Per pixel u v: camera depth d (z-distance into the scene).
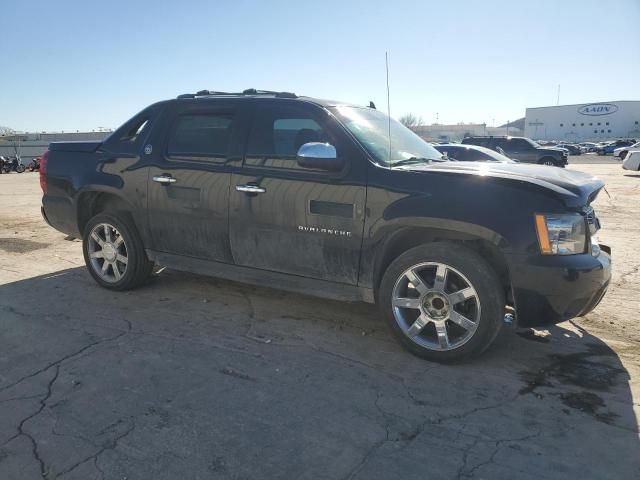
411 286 3.78
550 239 3.32
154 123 4.96
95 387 3.33
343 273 4.00
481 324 3.52
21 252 7.08
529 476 2.50
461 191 3.52
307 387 3.36
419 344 3.75
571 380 3.49
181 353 3.85
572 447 2.74
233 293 5.25
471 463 2.60
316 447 2.72
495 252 3.62
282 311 4.76
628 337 4.23
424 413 3.07
